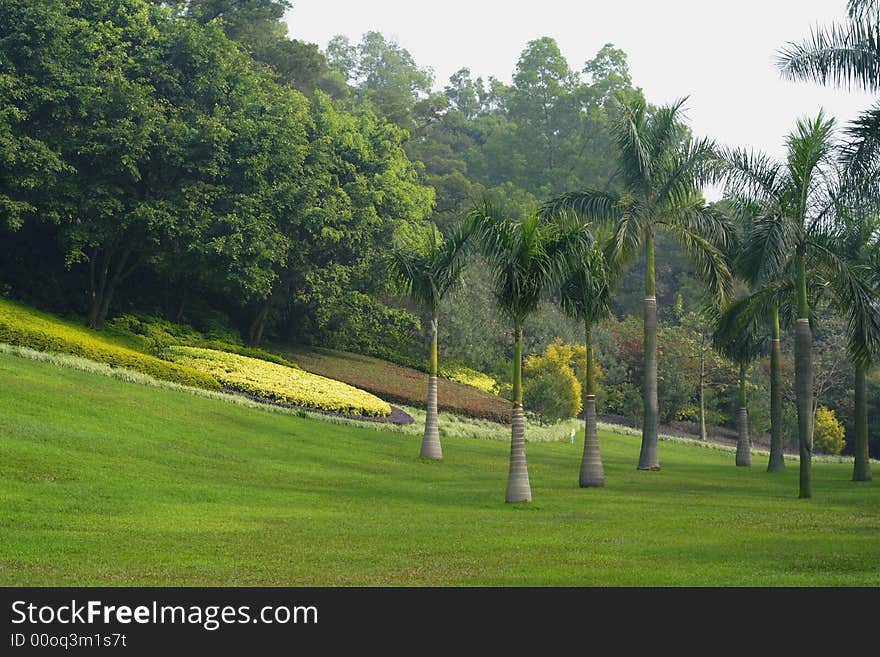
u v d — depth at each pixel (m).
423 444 26.78
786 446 61.09
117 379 27.70
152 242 35.28
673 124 27.20
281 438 25.73
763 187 22.20
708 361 57.19
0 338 26.88
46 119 33.72
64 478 15.85
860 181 19.78
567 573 10.52
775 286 28.16
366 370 45.47
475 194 72.69
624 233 25.36
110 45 36.50
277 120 38.41
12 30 33.28
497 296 18.55
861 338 22.17
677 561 11.39
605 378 54.72
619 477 25.19
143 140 33.25
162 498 15.70
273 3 63.84
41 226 37.50
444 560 11.31
